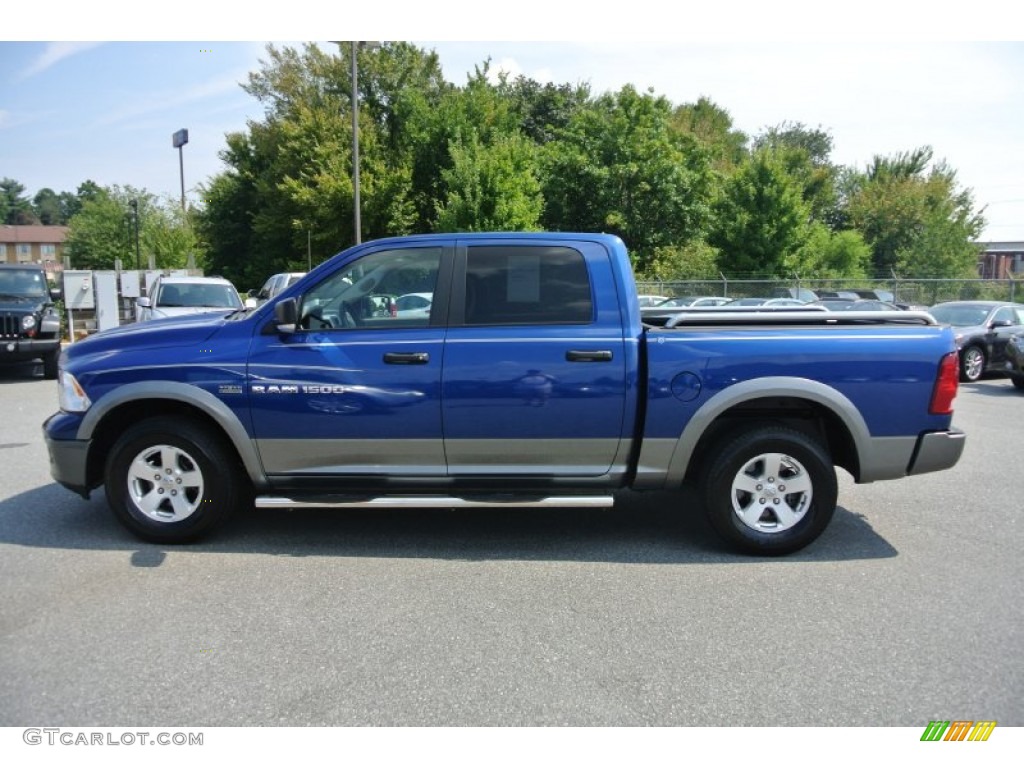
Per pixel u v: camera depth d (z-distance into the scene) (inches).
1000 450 323.0
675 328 188.4
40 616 152.3
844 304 692.1
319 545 196.5
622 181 1378.0
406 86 1561.3
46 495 238.1
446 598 163.2
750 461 186.7
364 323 188.4
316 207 1444.4
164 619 151.6
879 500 243.4
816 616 155.1
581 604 160.6
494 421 184.2
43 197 5541.3
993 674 132.0
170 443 190.2
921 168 2235.5
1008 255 3065.9
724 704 122.6
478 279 187.8
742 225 1295.5
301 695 124.3
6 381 525.7
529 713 119.8
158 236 1878.7
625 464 188.9
